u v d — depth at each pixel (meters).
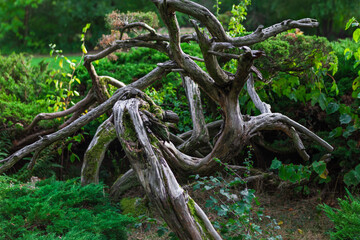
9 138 5.07
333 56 4.41
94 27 12.12
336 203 4.25
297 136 3.48
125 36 4.79
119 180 3.97
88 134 5.24
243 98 4.55
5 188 3.13
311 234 3.57
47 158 4.91
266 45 4.15
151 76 3.69
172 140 4.03
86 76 5.94
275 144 4.72
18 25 17.44
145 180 2.46
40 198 2.93
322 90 4.81
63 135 3.40
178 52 2.75
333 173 4.62
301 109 4.91
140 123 2.67
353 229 2.97
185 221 2.33
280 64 4.20
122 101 2.95
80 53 15.67
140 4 10.70
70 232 2.49
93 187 3.36
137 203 3.75
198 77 2.78
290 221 3.82
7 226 2.55
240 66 2.51
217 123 4.30
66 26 16.70
